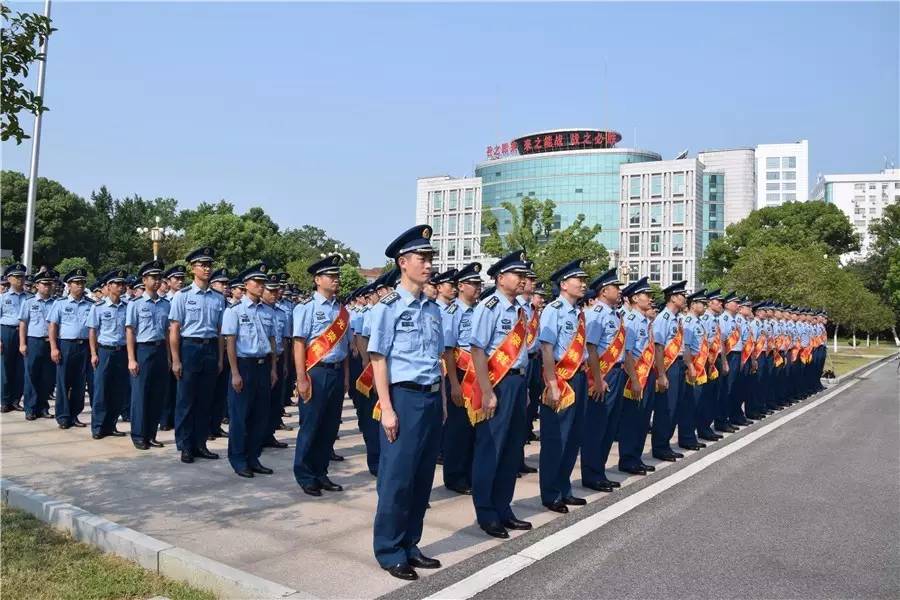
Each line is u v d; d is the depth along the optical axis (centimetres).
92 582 399
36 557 434
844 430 1059
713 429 1040
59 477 637
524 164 6856
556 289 749
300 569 432
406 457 434
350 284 3822
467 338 655
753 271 2550
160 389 783
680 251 6338
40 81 1362
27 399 945
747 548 497
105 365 815
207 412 738
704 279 5150
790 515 583
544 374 589
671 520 563
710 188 6606
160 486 617
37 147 1616
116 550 448
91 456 729
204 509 552
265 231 5106
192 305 720
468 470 655
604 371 670
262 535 494
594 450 663
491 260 4900
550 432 587
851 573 453
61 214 4028
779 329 1341
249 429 679
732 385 1075
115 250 4675
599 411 661
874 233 5788
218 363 743
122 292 841
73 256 4203
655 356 780
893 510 604
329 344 612
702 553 485
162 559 421
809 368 1623
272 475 673
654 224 6444
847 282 3756
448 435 648
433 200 7606
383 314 440
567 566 454
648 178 6481
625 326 699
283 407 942
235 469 667
